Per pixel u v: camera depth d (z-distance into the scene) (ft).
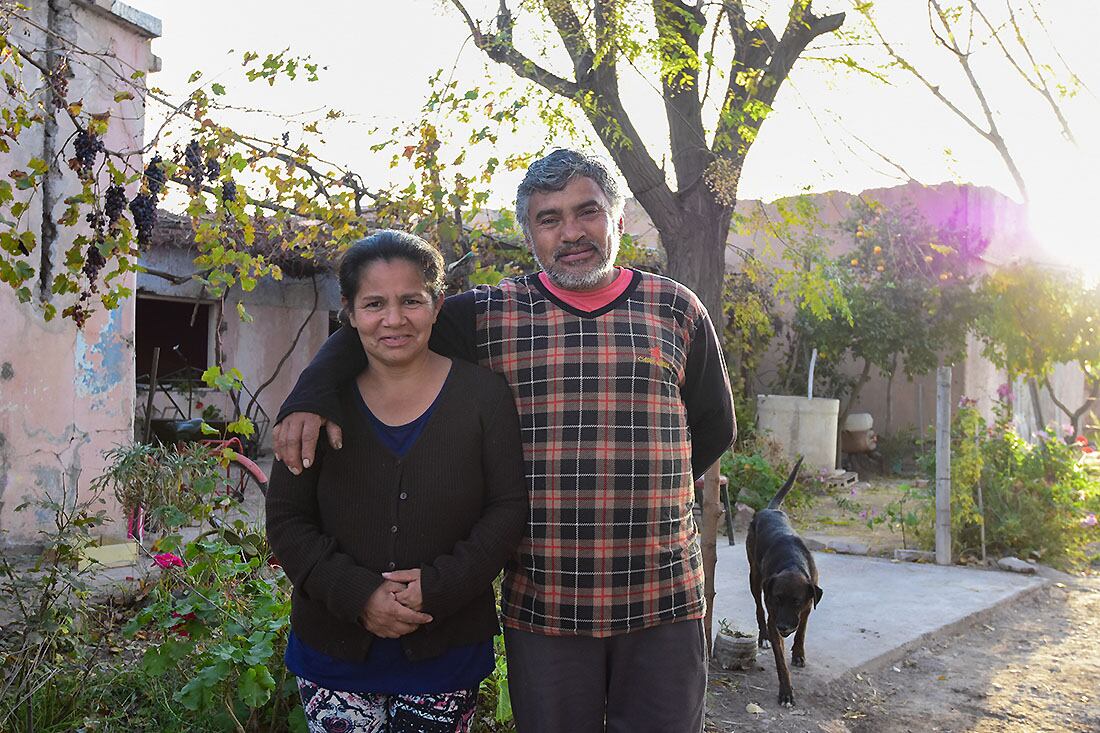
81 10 19.43
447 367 7.74
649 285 8.62
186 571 12.01
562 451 8.00
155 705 11.70
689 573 8.36
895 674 17.94
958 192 49.21
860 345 50.75
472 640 7.68
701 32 23.47
